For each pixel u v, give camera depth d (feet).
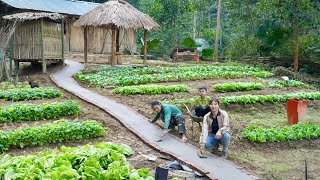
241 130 39.17
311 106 53.36
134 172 24.91
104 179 24.43
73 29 92.68
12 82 58.29
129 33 102.37
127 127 37.70
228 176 27.17
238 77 69.10
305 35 86.53
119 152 30.17
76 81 60.80
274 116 46.78
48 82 59.57
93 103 46.16
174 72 69.77
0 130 33.63
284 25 85.87
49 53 66.69
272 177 28.32
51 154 26.43
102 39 97.40
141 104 47.47
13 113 38.75
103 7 70.08
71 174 23.52
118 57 77.92
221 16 140.05
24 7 79.66
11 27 63.00
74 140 33.96
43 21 64.80
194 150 32.45
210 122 32.09
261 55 95.20
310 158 33.09
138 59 92.48
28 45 65.00
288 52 86.74
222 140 31.22
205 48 115.75
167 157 31.07
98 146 29.73
